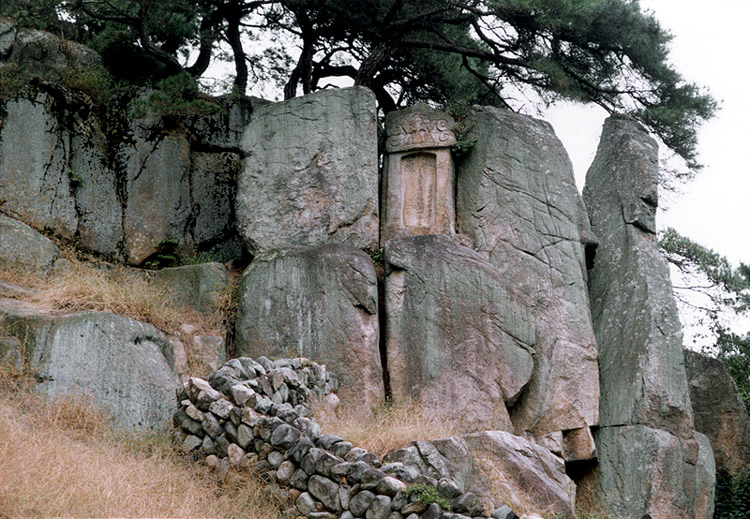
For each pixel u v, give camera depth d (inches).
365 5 658.2
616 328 575.8
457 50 652.7
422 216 592.4
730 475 641.0
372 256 567.2
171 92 594.2
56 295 450.6
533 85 661.9
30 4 606.9
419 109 607.8
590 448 534.9
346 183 577.3
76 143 563.2
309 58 721.0
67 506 325.7
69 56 601.0
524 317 532.7
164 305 506.0
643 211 598.2
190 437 398.0
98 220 563.8
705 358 677.3
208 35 660.7
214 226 618.2
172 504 351.3
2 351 406.9
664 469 531.5
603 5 621.9
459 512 352.5
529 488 430.0
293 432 379.9
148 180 591.2
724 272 779.4
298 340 514.6
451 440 407.5
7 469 334.6
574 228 581.6
